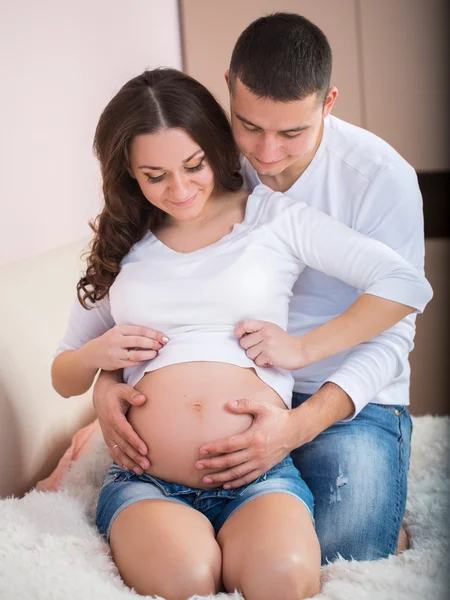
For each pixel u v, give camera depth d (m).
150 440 1.34
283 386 1.38
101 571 1.23
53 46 1.98
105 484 1.39
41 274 1.82
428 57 3.13
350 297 1.53
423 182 3.25
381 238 1.49
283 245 1.41
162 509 1.26
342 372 1.39
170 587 1.18
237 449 1.28
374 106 3.21
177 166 1.35
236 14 3.08
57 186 2.00
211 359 1.35
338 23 3.14
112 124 1.38
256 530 1.20
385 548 1.40
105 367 1.41
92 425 1.81
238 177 1.52
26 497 1.44
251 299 1.37
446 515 1.52
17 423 1.59
